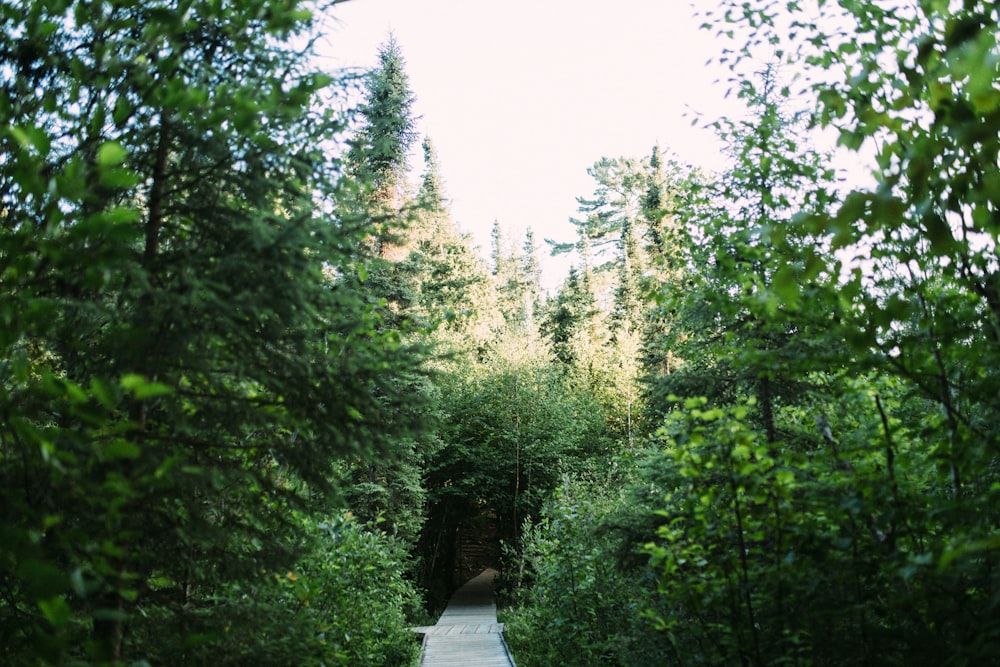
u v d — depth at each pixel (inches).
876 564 138.3
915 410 197.8
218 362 154.5
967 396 133.7
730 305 184.9
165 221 160.1
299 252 147.9
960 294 147.1
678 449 155.4
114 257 86.4
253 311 142.5
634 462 306.5
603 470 586.6
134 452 74.4
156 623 153.1
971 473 133.6
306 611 238.8
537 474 893.8
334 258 164.2
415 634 551.8
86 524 123.1
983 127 73.7
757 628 159.6
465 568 1227.9
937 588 126.4
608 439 948.6
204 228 156.1
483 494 895.1
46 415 135.6
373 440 169.2
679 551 165.9
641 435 806.5
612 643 226.2
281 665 164.4
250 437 189.6
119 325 138.9
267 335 155.1
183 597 179.3
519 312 1791.3
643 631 210.4
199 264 146.4
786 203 188.5
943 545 121.3
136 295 137.8
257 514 173.9
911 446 165.9
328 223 155.3
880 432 157.3
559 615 344.5
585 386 1063.6
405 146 622.2
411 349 181.6
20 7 128.5
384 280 523.2
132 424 80.4
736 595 159.0
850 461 167.0
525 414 908.6
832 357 147.1
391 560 365.7
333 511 178.9
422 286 605.6
